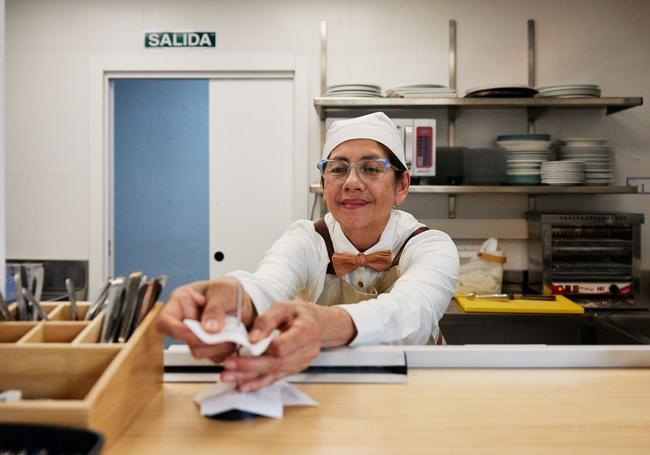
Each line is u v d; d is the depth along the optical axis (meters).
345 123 1.13
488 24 2.75
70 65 2.82
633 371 0.72
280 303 0.66
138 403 0.59
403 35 2.76
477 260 2.54
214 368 0.70
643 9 2.72
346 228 1.15
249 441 0.52
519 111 2.77
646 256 2.78
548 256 2.44
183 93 2.93
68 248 2.87
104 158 2.87
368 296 1.18
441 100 2.42
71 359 0.57
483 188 2.42
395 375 0.68
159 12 2.80
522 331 2.21
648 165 2.75
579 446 0.51
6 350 0.57
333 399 0.63
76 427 0.47
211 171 2.90
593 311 2.32
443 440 0.52
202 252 2.99
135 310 0.63
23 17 2.82
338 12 2.77
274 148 2.88
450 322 2.19
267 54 2.79
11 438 0.47
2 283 0.81
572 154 2.50
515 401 0.62
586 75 2.75
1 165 0.80
